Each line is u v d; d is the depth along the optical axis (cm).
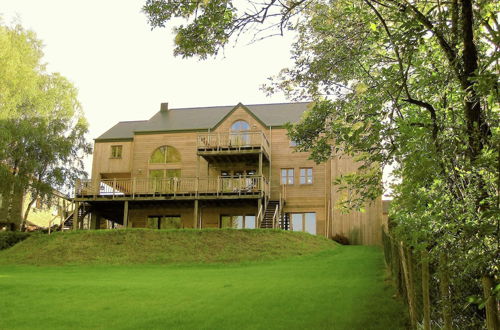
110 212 2958
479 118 437
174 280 1394
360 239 2475
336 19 718
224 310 966
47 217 3691
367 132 600
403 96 596
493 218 351
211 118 3059
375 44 677
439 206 405
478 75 344
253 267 1686
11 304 1051
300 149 824
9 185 2680
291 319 882
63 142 2928
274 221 2394
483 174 379
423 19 498
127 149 2953
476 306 536
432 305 665
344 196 695
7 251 2116
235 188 2469
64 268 1781
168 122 3070
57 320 914
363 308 938
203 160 2844
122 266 1797
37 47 3038
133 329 847
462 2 487
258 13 624
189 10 625
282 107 3094
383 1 589
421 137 413
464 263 392
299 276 1398
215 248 1956
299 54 760
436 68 549
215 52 653
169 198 2525
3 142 2512
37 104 2844
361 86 603
